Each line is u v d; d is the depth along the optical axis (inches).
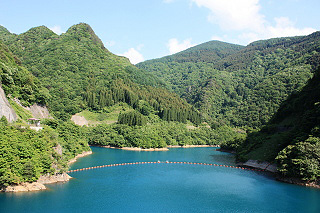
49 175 3457.2
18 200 2787.9
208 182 4052.7
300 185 3868.1
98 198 3122.5
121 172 4564.5
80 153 5866.1
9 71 4990.2
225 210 2901.1
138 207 2918.3
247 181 4116.6
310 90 6053.2
